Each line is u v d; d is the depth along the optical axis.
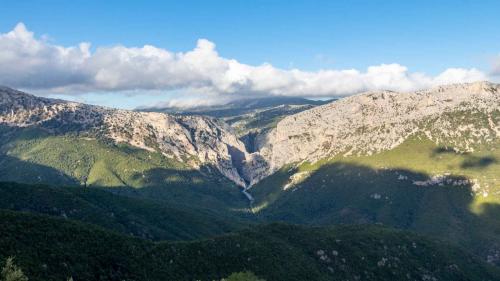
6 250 167.38
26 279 115.81
